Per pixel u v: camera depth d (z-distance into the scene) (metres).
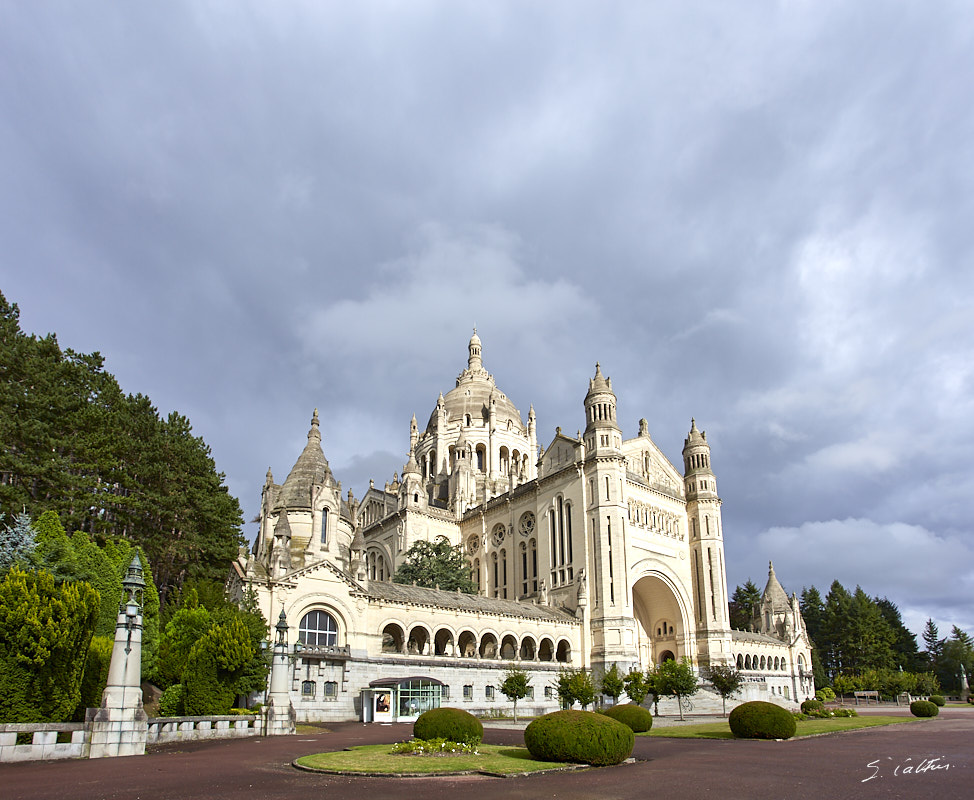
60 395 57.78
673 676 61.91
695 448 103.88
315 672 56.03
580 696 54.91
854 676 138.75
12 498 52.12
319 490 63.75
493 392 128.75
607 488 85.44
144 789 21.05
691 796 19.80
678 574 96.75
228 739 38.94
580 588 82.81
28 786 21.66
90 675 37.84
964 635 163.75
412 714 58.47
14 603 31.48
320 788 21.33
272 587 56.28
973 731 48.19
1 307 62.97
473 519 104.75
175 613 53.47
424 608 67.25
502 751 32.12
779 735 41.34
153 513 62.56
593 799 19.25
